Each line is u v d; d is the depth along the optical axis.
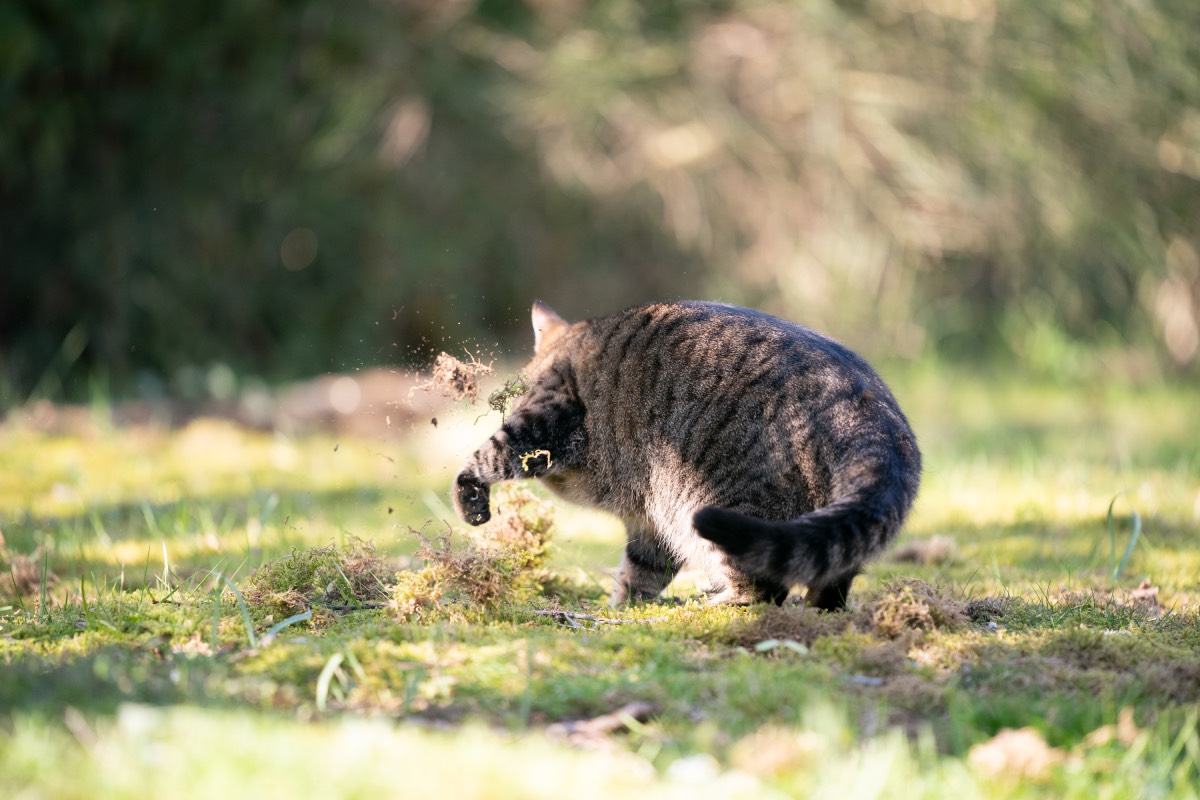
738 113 17.77
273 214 16.73
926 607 5.30
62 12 15.50
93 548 7.78
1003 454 12.81
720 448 5.64
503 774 3.41
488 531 6.20
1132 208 18.08
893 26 17.77
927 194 17.75
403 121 16.77
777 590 5.75
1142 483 10.38
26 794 3.15
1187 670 4.71
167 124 16.36
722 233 17.86
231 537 8.15
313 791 3.22
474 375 6.18
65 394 15.30
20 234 16.06
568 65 17.06
